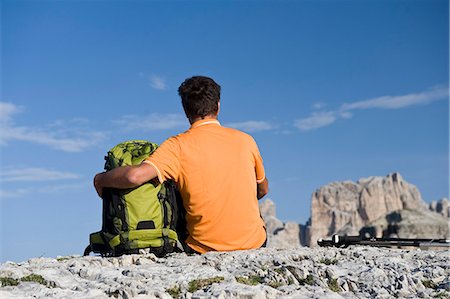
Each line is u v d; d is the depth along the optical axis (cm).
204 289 269
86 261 323
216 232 347
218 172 344
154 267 308
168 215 343
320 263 329
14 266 309
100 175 339
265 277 289
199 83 350
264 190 377
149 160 335
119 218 337
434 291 286
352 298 273
